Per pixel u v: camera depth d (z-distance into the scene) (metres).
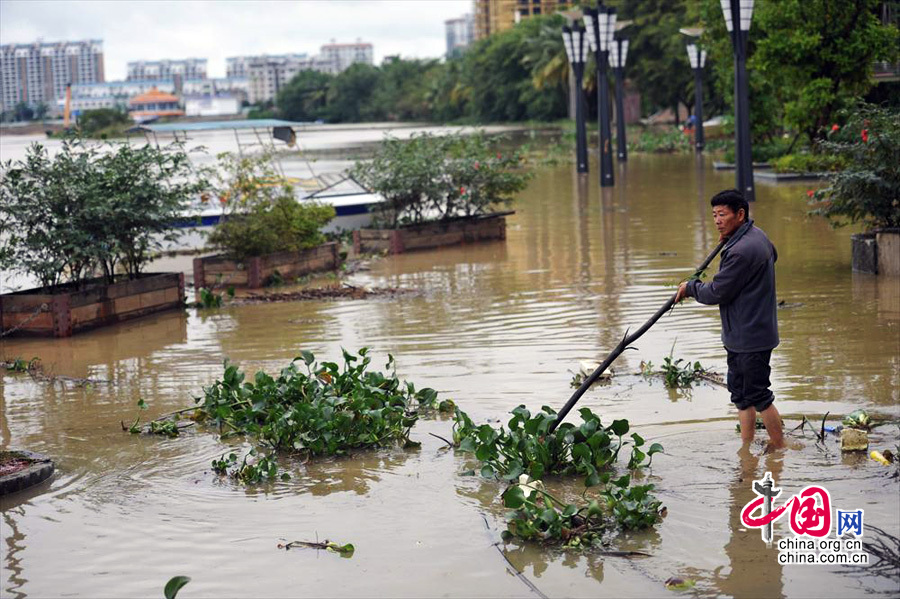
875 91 24.09
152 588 4.66
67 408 8.03
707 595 4.32
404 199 17.23
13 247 11.56
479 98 96.50
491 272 14.23
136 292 11.93
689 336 9.41
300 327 10.87
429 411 7.41
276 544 5.09
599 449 5.89
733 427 6.54
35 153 11.73
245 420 7.21
